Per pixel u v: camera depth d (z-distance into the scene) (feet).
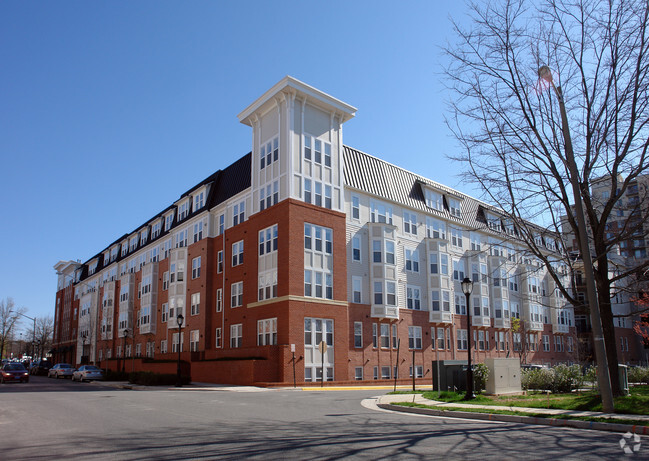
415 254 141.69
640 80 49.96
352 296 120.47
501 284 165.17
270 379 100.48
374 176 135.23
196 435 34.22
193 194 156.25
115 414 47.57
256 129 126.11
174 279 153.58
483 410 46.93
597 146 52.95
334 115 124.77
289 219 108.78
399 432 36.01
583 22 52.01
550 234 59.52
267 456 27.04
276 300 108.06
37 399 66.80
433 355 137.90
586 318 205.87
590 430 37.78
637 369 83.97
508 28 54.85
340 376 110.22
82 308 254.88
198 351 132.05
